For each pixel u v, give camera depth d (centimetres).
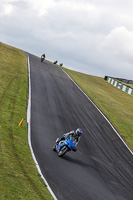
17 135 1254
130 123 2686
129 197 1104
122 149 1853
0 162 867
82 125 2000
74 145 1218
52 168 1052
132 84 6316
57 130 1650
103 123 2306
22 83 2512
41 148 1235
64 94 2778
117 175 1334
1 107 1600
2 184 725
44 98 2308
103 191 1044
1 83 2194
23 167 916
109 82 5716
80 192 940
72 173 1089
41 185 846
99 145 1730
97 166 1335
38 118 1723
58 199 809
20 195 709
